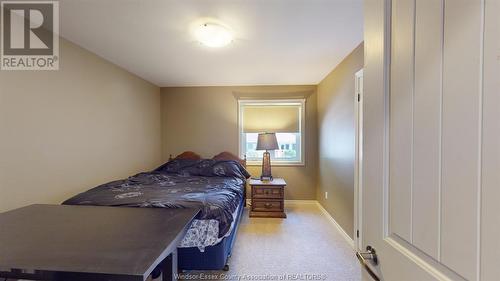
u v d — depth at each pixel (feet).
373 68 2.47
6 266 2.91
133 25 6.86
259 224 11.04
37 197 6.81
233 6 5.90
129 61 9.96
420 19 1.84
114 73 10.32
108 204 6.39
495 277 1.33
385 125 2.31
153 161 13.87
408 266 1.99
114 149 10.33
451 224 1.60
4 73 6.02
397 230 2.16
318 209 13.29
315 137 14.24
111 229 4.13
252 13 6.23
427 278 1.78
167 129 14.71
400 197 2.11
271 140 13.21
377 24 2.39
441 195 1.67
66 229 4.12
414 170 1.93
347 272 7.20
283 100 14.29
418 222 1.90
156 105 14.24
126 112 11.23
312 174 14.32
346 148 9.50
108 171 9.93
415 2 1.90
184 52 8.96
